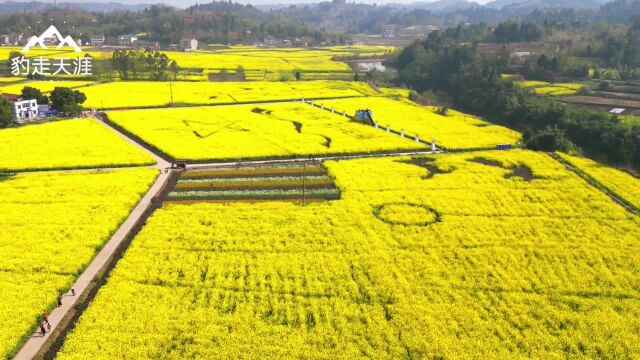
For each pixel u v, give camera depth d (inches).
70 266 2143.2
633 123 4658.0
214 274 2108.8
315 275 2106.3
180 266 2151.8
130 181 3161.9
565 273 2143.2
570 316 1859.0
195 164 3631.9
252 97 6151.6
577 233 2507.4
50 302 1889.8
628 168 3976.4
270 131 4525.1
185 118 4960.6
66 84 6732.3
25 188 3021.7
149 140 4116.6
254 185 3174.2
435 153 4005.9
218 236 2433.6
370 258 2246.6
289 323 1806.1
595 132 4478.3
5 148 3799.2
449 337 1733.5
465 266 2191.2
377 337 1728.6
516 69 7819.9
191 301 1920.5
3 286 1985.7
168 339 1710.1
